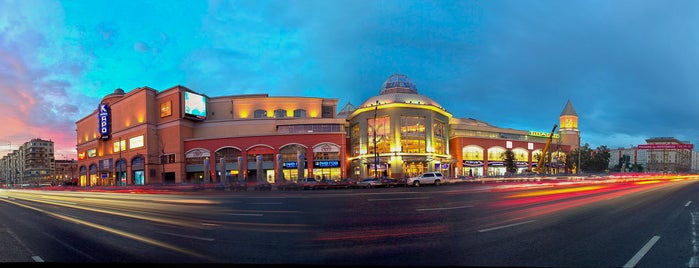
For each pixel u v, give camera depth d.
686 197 17.77
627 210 12.56
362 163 56.41
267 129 64.50
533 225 9.55
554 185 30.05
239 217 12.21
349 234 8.75
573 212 11.98
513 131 81.12
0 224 12.34
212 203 17.92
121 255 7.22
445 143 62.38
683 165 147.38
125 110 69.94
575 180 40.91
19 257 7.34
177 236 8.97
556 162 74.62
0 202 23.97
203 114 66.19
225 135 65.00
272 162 57.19
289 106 73.25
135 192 32.66
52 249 7.96
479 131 76.25
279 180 46.09
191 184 42.03
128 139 67.88
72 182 87.88
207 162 52.38
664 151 140.12
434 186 32.81
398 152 54.28
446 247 7.23
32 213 15.79
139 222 11.55
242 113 71.62
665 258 6.41
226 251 7.29
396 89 65.50
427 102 61.41
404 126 56.06
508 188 25.94
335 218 11.50
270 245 7.73
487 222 10.12
